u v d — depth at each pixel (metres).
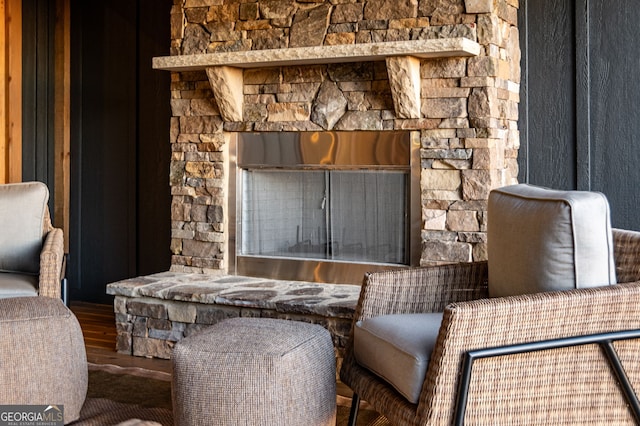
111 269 5.07
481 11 3.44
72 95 5.12
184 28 4.18
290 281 3.99
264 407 2.14
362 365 2.37
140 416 2.80
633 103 3.55
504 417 1.92
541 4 3.76
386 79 3.67
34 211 3.54
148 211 4.89
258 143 4.06
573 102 3.70
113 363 3.68
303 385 2.21
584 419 1.98
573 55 3.69
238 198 4.14
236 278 4.06
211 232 4.18
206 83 4.14
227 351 2.20
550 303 1.93
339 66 3.78
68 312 2.18
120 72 4.95
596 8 3.62
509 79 3.68
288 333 2.36
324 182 3.96
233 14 4.02
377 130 3.72
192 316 3.67
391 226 3.80
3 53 4.78
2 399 2.00
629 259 2.27
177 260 4.30
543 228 2.09
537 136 3.79
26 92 4.97
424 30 3.55
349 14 3.72
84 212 5.14
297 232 4.05
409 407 2.01
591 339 1.95
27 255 3.48
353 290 3.71
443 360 1.88
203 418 2.17
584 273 2.04
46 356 2.07
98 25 5.00
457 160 3.53
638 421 2.00
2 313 2.08
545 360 1.95
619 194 3.59
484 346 1.89
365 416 2.90
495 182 3.53
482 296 2.58
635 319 2.00
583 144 3.66
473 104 3.48
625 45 3.56
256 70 4.00
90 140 5.09
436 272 2.54
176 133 4.26
